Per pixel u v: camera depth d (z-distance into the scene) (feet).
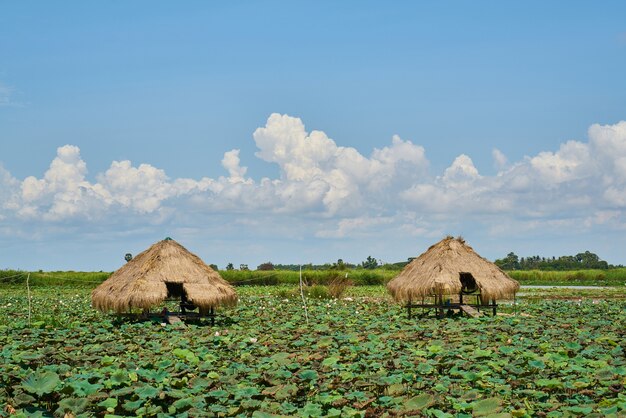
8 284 145.18
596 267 262.47
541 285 180.14
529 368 40.73
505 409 32.37
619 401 32.76
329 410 30.91
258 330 62.03
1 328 60.13
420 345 50.39
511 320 67.31
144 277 66.39
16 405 30.78
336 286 115.34
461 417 30.19
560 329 59.98
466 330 58.95
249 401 31.73
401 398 33.40
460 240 77.30
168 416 30.01
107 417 29.14
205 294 66.80
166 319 67.15
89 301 99.30
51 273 159.12
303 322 69.97
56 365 39.47
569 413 30.83
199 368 40.83
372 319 72.59
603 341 51.52
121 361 43.06
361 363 42.32
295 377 37.58
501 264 260.42
